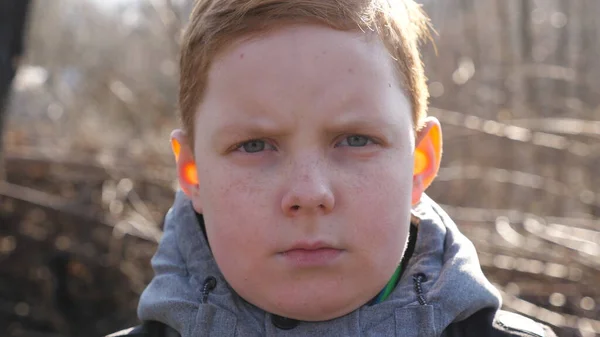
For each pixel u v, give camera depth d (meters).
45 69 5.22
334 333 1.10
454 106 4.04
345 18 1.04
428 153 1.22
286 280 1.04
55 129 4.39
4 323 3.48
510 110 3.79
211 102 1.08
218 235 1.08
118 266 3.31
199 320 1.16
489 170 3.31
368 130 1.03
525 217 2.90
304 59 1.02
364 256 1.04
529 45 4.47
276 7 1.03
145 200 3.53
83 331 3.42
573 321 2.30
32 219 3.59
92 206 3.50
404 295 1.16
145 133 4.37
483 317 1.16
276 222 1.03
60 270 3.52
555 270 2.53
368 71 1.04
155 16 5.31
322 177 1.01
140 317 1.30
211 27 1.08
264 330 1.14
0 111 2.78
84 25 6.07
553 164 3.37
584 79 4.30
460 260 1.18
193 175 1.22
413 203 1.20
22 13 2.75
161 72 5.13
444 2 5.43
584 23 4.89
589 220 2.90
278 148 1.05
